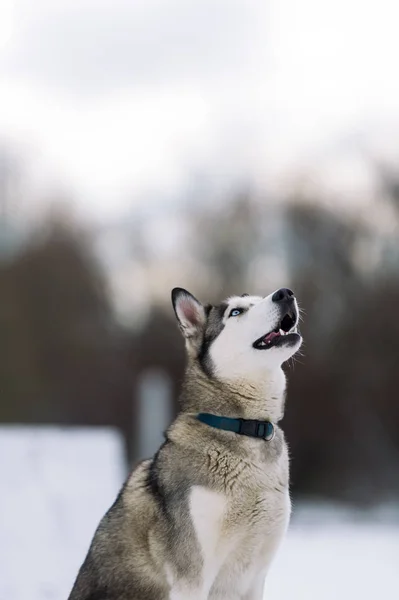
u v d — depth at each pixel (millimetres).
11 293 33281
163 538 5711
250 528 5793
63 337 32500
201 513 5668
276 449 5938
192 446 5848
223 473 5754
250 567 5938
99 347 32125
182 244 34219
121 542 5832
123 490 6023
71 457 11766
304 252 31312
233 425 5879
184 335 6391
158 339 31312
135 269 34844
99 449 12180
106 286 34281
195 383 6184
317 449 27812
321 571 10328
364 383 27953
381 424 27766
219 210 34531
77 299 33562
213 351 6160
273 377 6074
